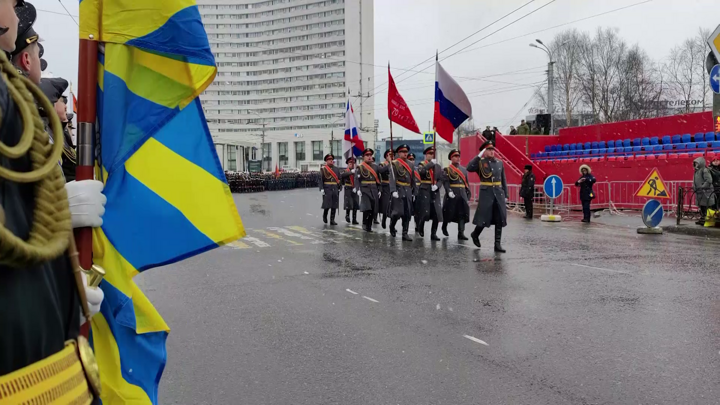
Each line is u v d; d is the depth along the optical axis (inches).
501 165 405.1
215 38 3969.0
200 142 94.5
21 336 41.5
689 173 701.9
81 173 79.8
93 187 68.2
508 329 208.1
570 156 936.3
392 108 557.6
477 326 212.2
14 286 40.9
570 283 286.8
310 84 3865.7
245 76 4010.8
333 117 3814.0
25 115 43.1
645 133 855.1
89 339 80.3
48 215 44.8
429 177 480.1
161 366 95.8
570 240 464.1
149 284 296.7
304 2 3853.3
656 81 1731.1
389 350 186.1
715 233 491.2
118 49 86.0
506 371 166.4
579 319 220.2
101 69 86.6
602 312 230.2
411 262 357.1
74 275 51.3
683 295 257.8
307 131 3705.7
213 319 225.9
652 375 161.9
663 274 308.2
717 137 717.3
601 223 616.1
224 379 162.4
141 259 89.0
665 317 221.6
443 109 502.0
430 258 372.5
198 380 161.8
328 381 160.4
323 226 610.2
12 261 39.4
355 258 376.5
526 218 692.1
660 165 737.0
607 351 182.9
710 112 757.9
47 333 44.8
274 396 150.4
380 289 276.8
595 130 933.2
